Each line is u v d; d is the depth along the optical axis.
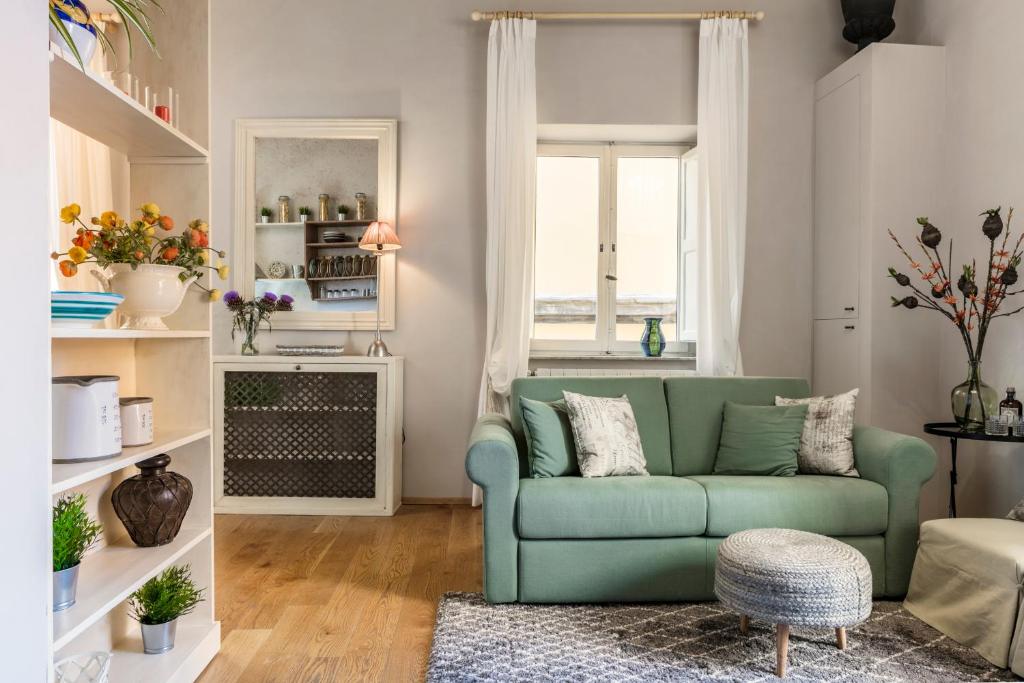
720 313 4.03
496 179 4.04
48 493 1.31
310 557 3.24
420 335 4.25
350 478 4.07
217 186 4.24
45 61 1.30
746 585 2.17
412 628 2.48
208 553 2.29
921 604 2.57
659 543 2.69
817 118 4.21
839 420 3.07
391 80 4.23
